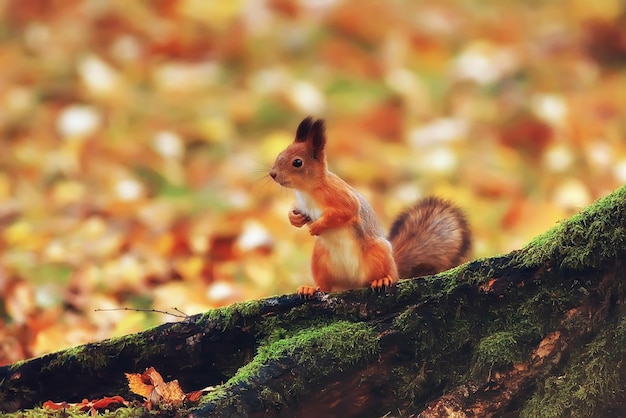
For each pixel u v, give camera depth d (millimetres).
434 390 5992
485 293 5961
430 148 13320
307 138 6801
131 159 13094
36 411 5875
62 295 9172
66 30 16859
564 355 5875
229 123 14273
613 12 16297
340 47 16281
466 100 14539
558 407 5777
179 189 12477
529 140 13391
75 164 12938
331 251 6746
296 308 6164
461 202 11508
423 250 7406
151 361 6293
